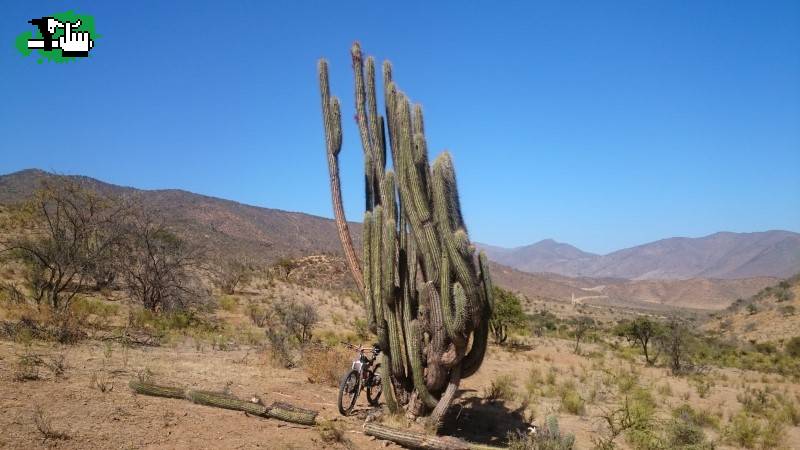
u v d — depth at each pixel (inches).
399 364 323.0
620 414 471.5
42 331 429.7
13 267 861.8
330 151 382.0
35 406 251.0
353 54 385.7
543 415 450.9
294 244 4264.3
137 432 242.8
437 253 304.8
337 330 872.3
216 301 946.7
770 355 1358.3
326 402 353.7
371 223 334.3
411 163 309.1
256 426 279.3
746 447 447.2
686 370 878.4
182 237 888.3
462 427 376.5
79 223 650.2
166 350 469.7
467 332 304.2
